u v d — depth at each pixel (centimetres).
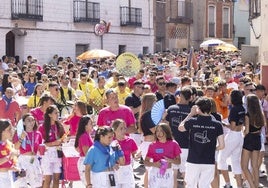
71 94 1566
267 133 1527
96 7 3941
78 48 3850
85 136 1076
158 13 4797
